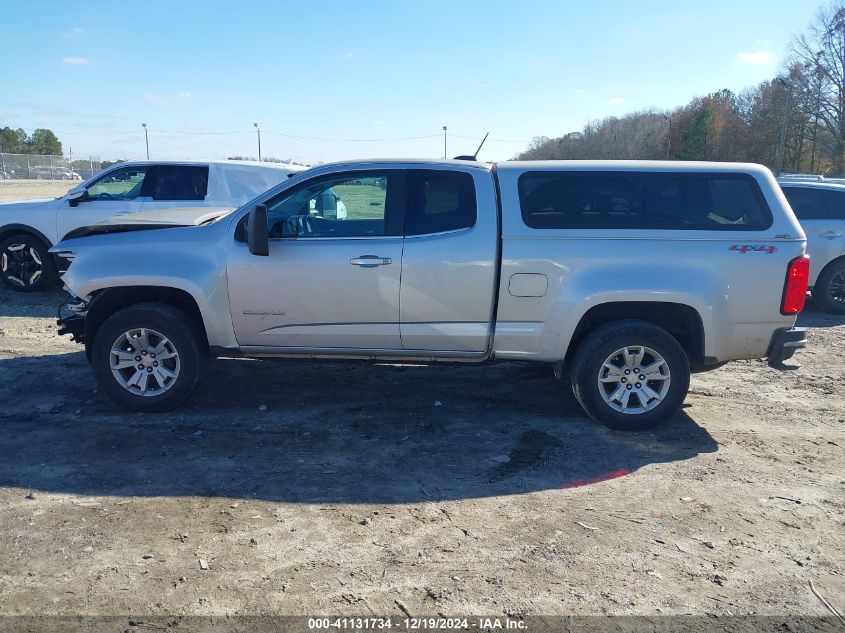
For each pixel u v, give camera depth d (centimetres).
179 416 548
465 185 527
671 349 514
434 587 329
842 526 396
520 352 529
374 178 533
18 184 5559
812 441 525
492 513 404
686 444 513
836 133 5356
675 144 8262
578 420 556
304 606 313
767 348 521
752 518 404
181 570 339
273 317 535
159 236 549
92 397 588
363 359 549
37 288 1025
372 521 391
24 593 318
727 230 510
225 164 1020
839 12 5159
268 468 458
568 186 521
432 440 511
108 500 409
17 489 420
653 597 325
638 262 506
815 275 1018
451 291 519
